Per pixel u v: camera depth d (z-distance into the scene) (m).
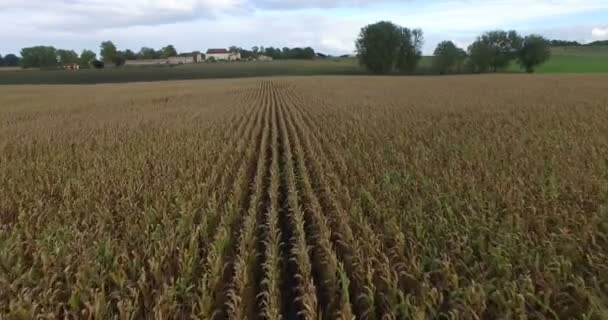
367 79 75.88
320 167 11.22
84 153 14.17
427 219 7.44
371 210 8.10
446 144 13.93
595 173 9.59
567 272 5.49
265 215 8.71
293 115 24.58
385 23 107.88
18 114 30.39
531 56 98.00
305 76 94.19
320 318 4.95
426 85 55.00
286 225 8.49
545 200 7.91
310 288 5.40
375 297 5.65
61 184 10.34
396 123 19.23
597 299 4.85
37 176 11.05
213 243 6.75
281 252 6.88
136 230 7.22
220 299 5.71
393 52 105.94
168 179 10.51
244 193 9.85
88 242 6.91
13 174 11.37
